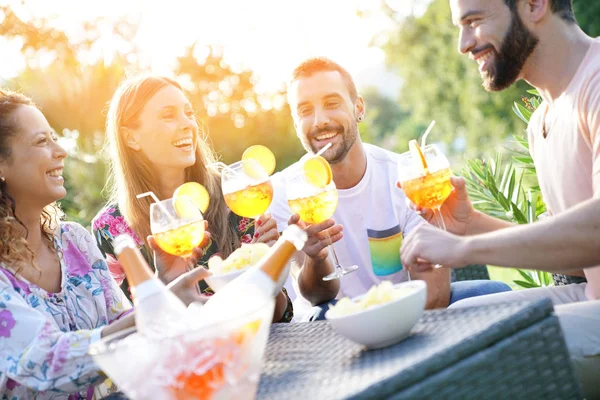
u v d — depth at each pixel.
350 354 1.76
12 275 2.25
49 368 1.87
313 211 2.69
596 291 2.39
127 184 3.29
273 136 12.95
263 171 2.72
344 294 3.32
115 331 1.87
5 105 2.34
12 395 2.13
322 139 3.32
